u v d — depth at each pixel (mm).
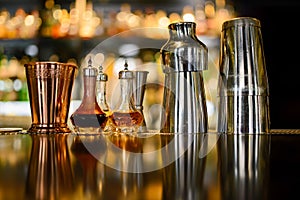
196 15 2475
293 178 412
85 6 2471
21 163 521
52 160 546
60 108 1030
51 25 2439
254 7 2430
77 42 2436
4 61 2512
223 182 389
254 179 406
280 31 2436
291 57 2432
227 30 1030
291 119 2438
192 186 368
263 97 1007
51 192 341
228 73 1016
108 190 349
